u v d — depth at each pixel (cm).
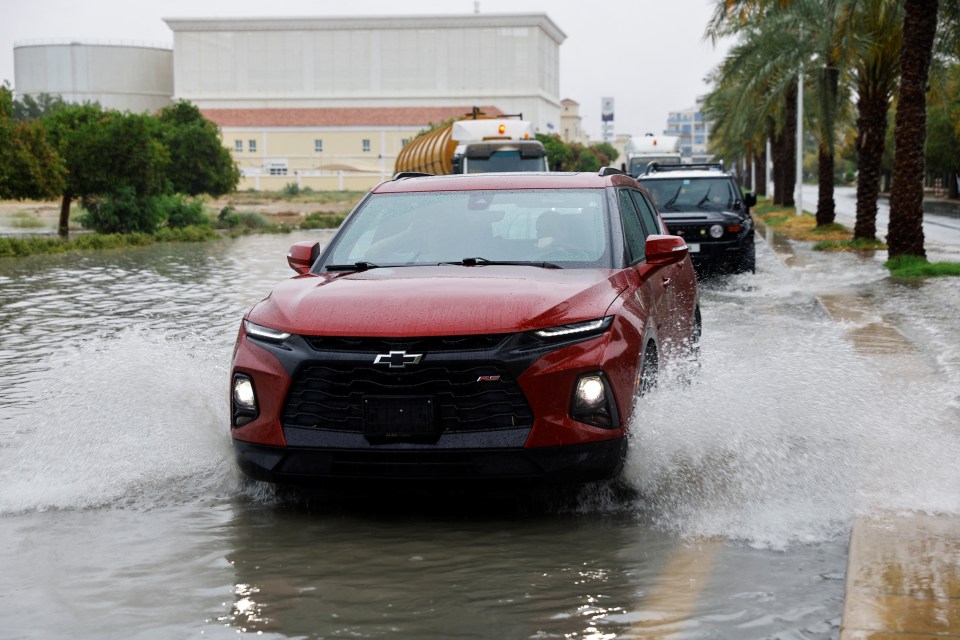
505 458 480
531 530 488
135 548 470
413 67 13250
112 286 1862
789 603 388
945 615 362
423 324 489
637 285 590
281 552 462
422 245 618
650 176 1928
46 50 14262
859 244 2444
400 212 649
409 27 13175
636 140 4550
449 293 513
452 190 663
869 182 2470
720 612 380
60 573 438
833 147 3070
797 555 444
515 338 485
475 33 13150
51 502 544
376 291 525
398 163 4800
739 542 464
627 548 458
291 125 12200
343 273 590
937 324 1124
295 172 12188
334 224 5384
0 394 849
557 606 389
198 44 13462
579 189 654
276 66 13400
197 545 473
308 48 13325
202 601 402
